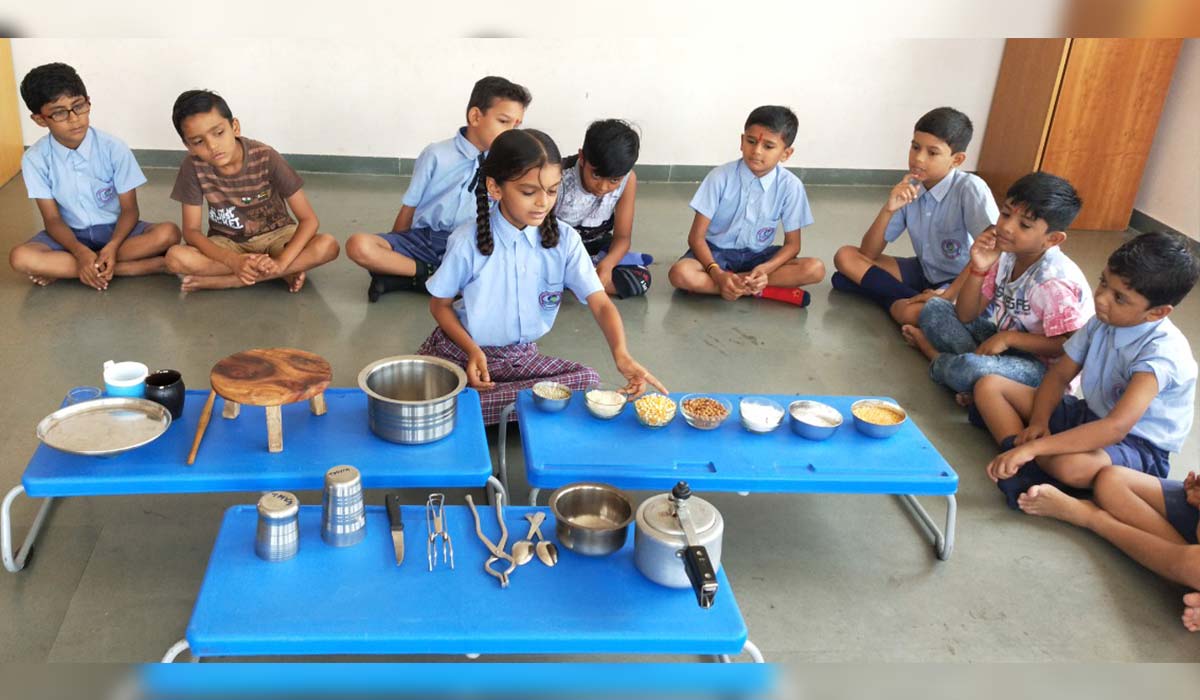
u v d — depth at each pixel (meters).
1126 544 2.30
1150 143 4.70
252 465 1.87
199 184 3.40
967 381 2.89
